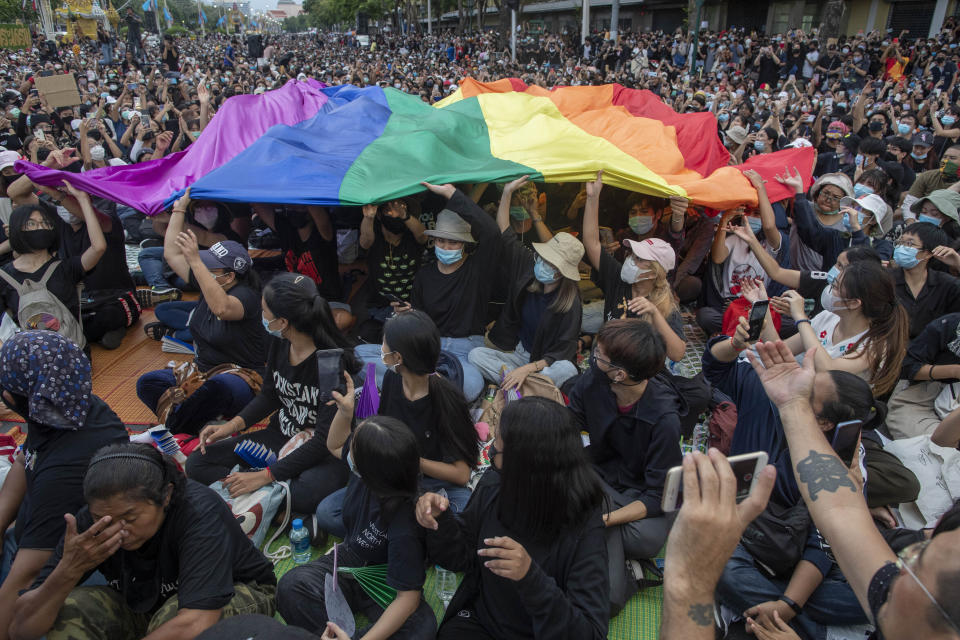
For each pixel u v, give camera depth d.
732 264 5.45
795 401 1.71
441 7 57.81
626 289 4.40
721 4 35.28
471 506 2.52
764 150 8.68
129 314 5.67
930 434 3.58
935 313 4.34
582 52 28.59
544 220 6.28
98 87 18.27
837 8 20.83
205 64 34.12
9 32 36.47
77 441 2.53
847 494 1.51
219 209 5.63
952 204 5.28
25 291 4.61
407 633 2.53
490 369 4.61
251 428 4.46
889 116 10.75
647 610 3.09
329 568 2.79
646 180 4.80
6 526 2.84
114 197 4.79
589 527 2.33
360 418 3.34
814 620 2.70
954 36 24.05
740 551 2.85
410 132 5.59
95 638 2.34
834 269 4.05
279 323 3.40
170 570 2.38
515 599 2.37
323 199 4.50
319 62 36.34
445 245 4.60
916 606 1.08
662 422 2.96
